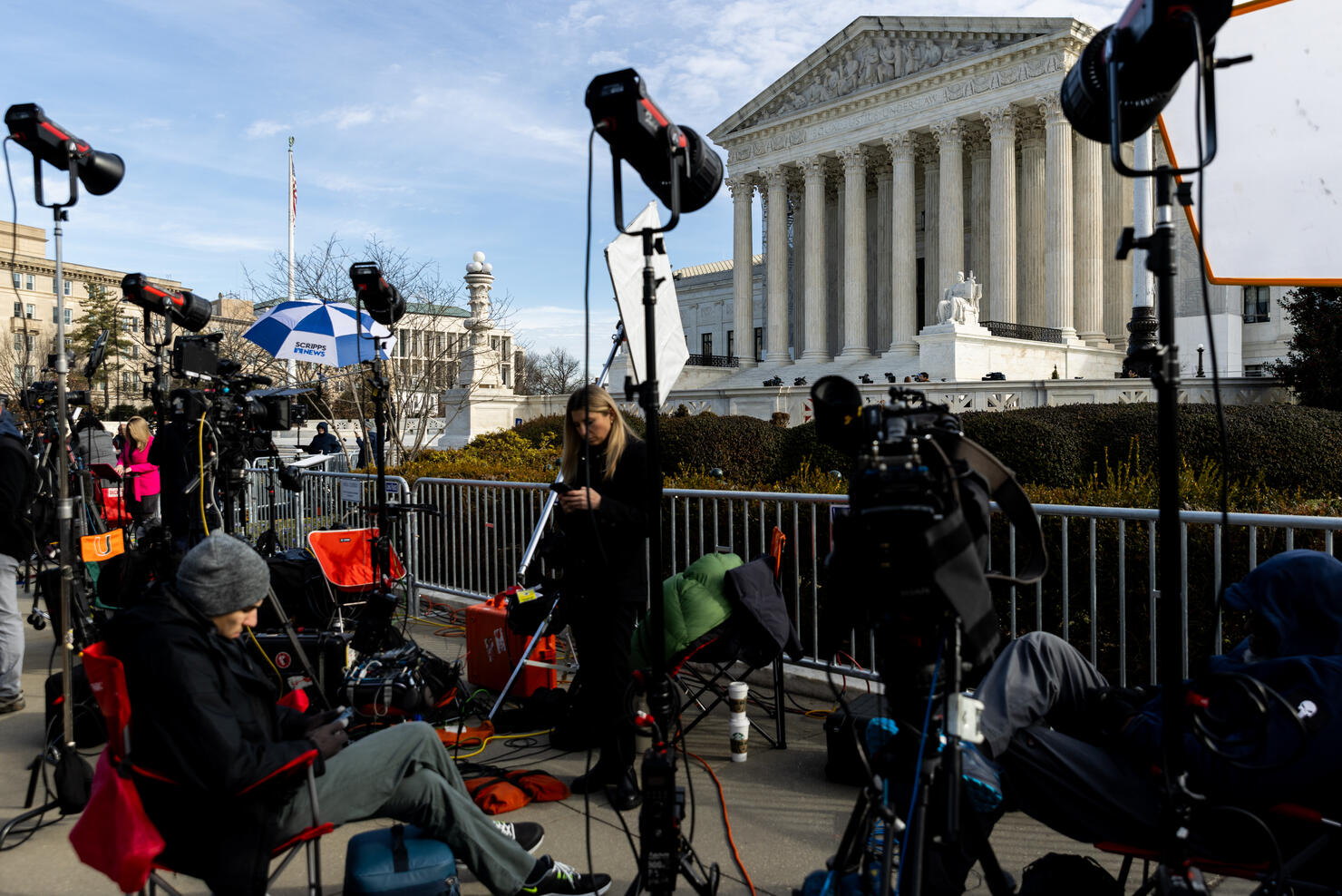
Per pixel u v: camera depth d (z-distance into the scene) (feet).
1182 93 10.98
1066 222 111.34
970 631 6.49
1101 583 15.65
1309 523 11.97
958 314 95.20
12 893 11.00
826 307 139.33
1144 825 8.56
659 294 16.05
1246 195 10.89
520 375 120.78
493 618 18.21
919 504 6.69
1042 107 113.80
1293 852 8.19
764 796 13.26
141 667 8.34
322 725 10.25
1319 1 10.52
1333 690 8.05
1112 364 113.80
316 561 17.40
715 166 10.14
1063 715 10.21
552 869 10.23
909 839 7.07
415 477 31.48
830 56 136.46
